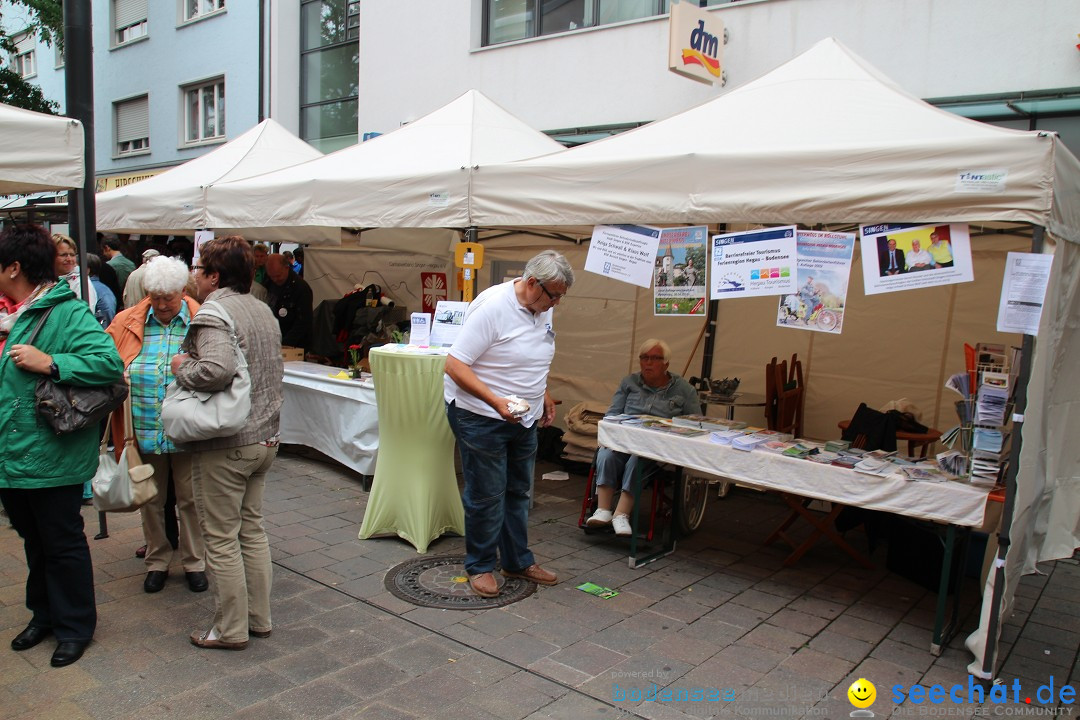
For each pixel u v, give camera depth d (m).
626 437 4.47
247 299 3.23
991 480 3.41
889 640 3.62
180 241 9.80
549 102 8.21
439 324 4.74
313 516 5.11
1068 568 4.77
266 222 5.80
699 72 6.55
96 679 2.96
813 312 3.65
